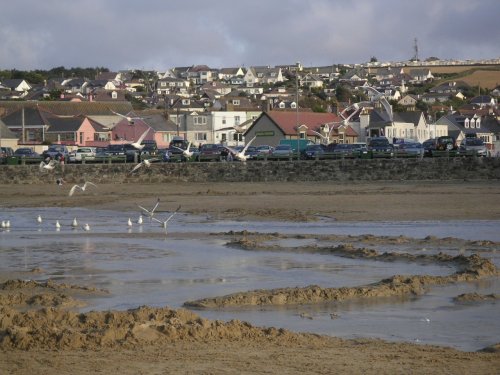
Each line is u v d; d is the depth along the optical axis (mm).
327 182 112938
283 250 51125
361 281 40156
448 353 26109
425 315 32250
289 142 148625
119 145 146500
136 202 89875
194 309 33844
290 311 33250
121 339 27109
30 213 80875
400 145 132125
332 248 50531
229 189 104625
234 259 47875
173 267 45188
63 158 128000
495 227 62062
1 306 32500
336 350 26328
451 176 111250
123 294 37469
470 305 34031
